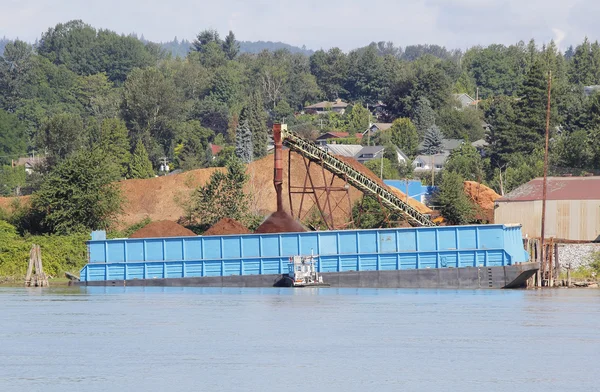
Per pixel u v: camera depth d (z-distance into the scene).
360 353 178.50
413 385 152.38
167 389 149.50
